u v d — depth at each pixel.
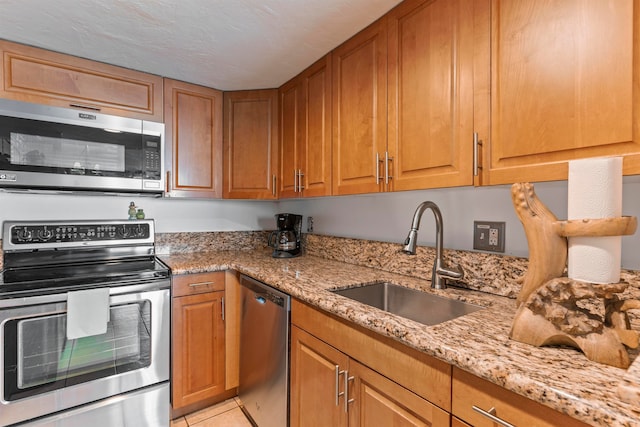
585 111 0.77
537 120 0.86
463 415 0.74
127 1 1.27
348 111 1.53
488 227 1.29
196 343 1.84
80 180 1.70
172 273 1.76
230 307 1.95
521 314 0.79
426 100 1.17
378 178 1.36
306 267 1.79
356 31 1.47
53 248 1.75
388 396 0.94
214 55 1.72
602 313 0.92
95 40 1.57
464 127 1.04
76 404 1.49
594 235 0.69
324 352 1.21
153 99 1.96
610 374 0.63
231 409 1.92
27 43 1.60
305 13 1.35
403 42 1.26
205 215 2.46
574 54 0.79
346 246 1.95
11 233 1.66
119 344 1.61
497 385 0.68
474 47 1.02
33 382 1.40
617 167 0.68
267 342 1.59
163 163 1.96
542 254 0.77
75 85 1.73
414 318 1.35
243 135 2.20
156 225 2.27
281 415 1.47
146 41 1.58
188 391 1.82
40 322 1.42
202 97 2.13
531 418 0.63
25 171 1.57
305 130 1.86
